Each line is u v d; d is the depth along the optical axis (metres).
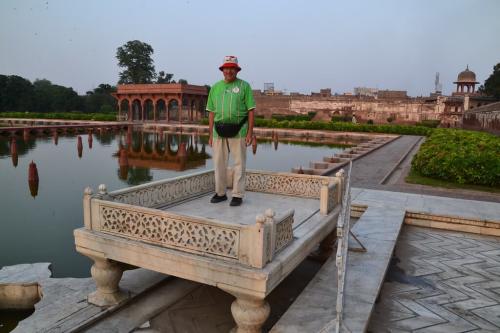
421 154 11.38
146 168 15.59
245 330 2.89
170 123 39.16
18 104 53.12
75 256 5.97
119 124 35.12
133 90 41.28
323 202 4.20
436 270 4.39
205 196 4.90
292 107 45.53
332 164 12.84
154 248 3.15
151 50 61.69
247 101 4.18
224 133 4.26
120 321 3.44
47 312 3.51
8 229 7.34
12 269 4.79
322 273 3.79
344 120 41.25
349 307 3.07
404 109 40.72
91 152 20.67
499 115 21.92
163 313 3.57
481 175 9.45
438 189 8.95
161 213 3.16
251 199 4.82
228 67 4.01
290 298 4.01
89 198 3.52
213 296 3.89
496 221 5.69
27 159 17.66
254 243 2.77
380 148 19.97
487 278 4.19
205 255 3.00
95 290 3.97
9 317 4.13
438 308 3.49
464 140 12.80
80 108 59.41
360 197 7.36
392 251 4.46
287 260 2.99
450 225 6.00
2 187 11.45
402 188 8.83
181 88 38.28
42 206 9.17
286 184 5.09
